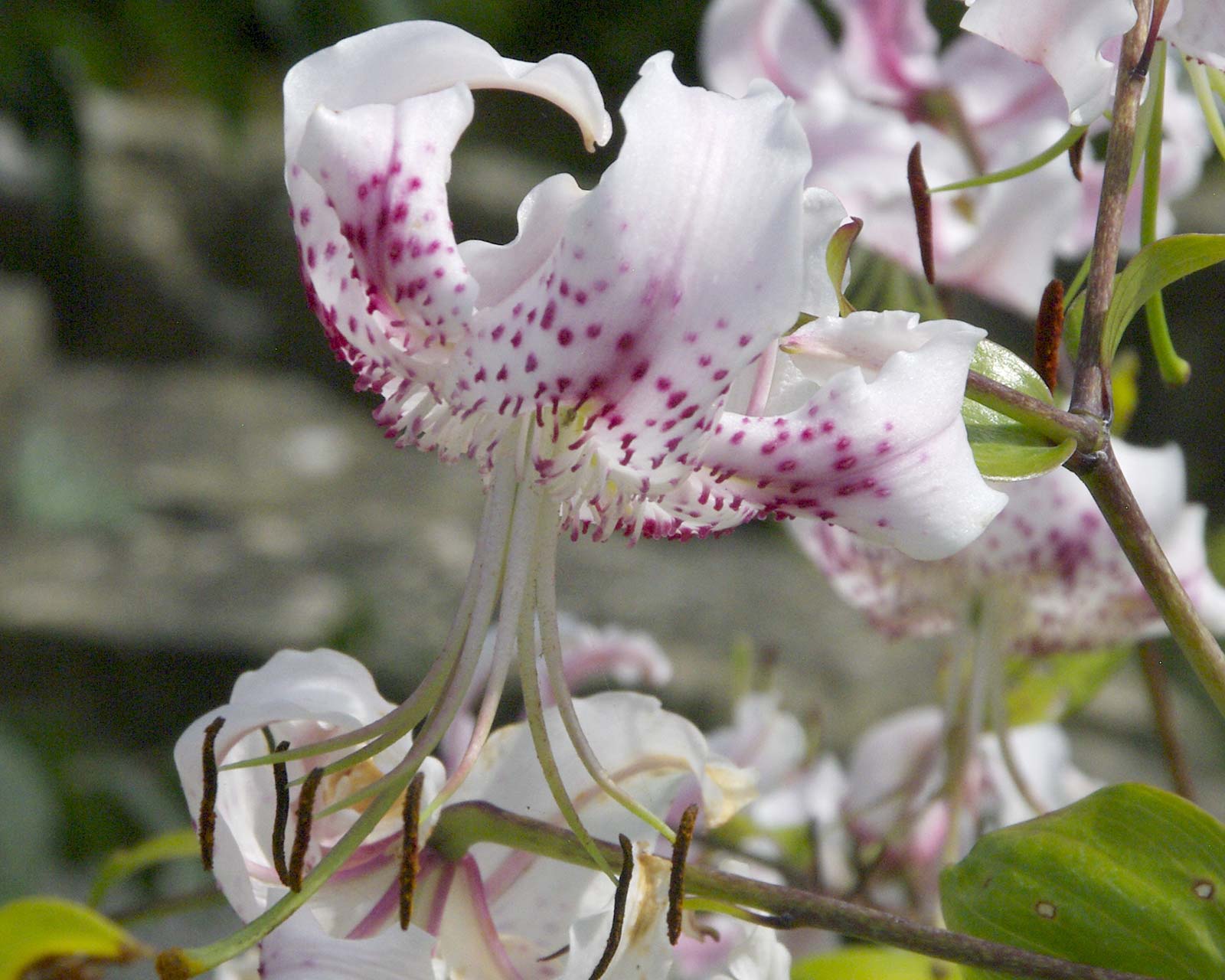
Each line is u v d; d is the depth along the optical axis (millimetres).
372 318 384
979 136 574
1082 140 434
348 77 375
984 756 578
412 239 373
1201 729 1482
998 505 376
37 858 934
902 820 545
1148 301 439
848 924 389
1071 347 432
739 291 361
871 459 375
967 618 544
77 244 1489
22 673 1588
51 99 1228
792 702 1438
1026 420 398
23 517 1849
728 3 580
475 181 2490
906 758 606
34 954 450
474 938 420
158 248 2594
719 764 448
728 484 383
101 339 2545
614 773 441
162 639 1587
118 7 1221
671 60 363
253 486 1972
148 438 2107
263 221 2656
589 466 386
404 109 374
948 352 375
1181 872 407
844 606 1596
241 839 422
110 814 1004
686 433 373
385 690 1492
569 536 397
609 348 367
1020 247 535
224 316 2586
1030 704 607
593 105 375
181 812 1070
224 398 2281
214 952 378
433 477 2018
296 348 2572
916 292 562
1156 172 441
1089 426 399
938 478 376
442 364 383
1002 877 415
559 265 365
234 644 1580
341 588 1672
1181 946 407
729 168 360
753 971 428
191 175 2664
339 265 385
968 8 396
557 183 376
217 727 399
